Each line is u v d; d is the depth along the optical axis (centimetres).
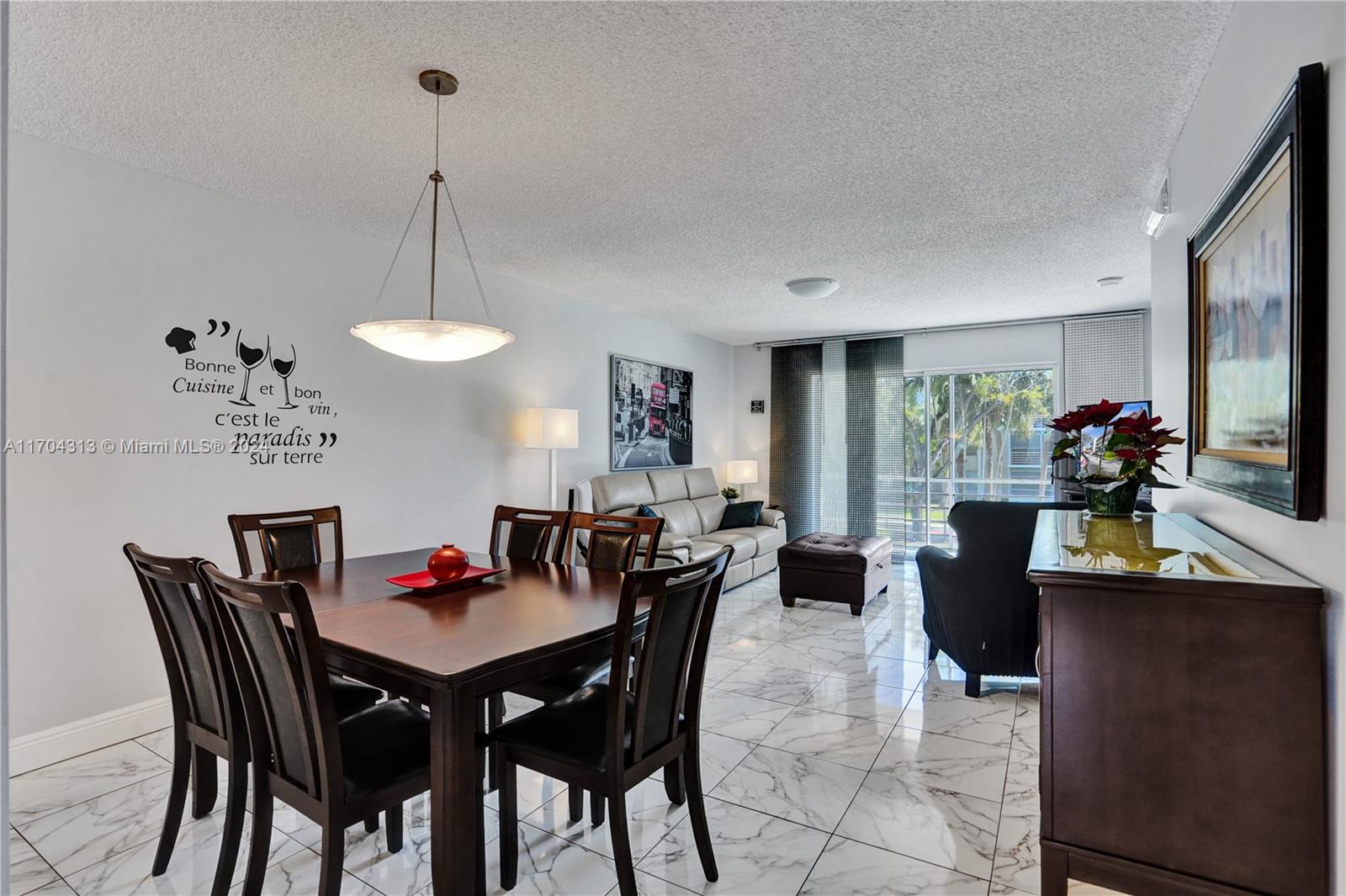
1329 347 124
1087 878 148
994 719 298
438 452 412
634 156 271
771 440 753
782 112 235
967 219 344
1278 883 133
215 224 307
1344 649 121
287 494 334
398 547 386
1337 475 123
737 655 388
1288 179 136
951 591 322
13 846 205
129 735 279
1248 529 179
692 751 190
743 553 566
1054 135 253
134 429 281
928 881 189
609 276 459
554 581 245
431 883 188
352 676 173
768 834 212
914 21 185
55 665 260
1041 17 184
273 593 146
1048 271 443
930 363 666
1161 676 142
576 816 220
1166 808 141
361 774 162
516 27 188
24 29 188
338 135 254
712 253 404
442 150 266
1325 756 130
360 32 191
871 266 432
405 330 237
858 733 285
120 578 277
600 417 554
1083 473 303
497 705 249
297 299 338
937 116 239
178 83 218
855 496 701
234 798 174
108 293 274
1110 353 577
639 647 199
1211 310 196
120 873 191
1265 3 158
